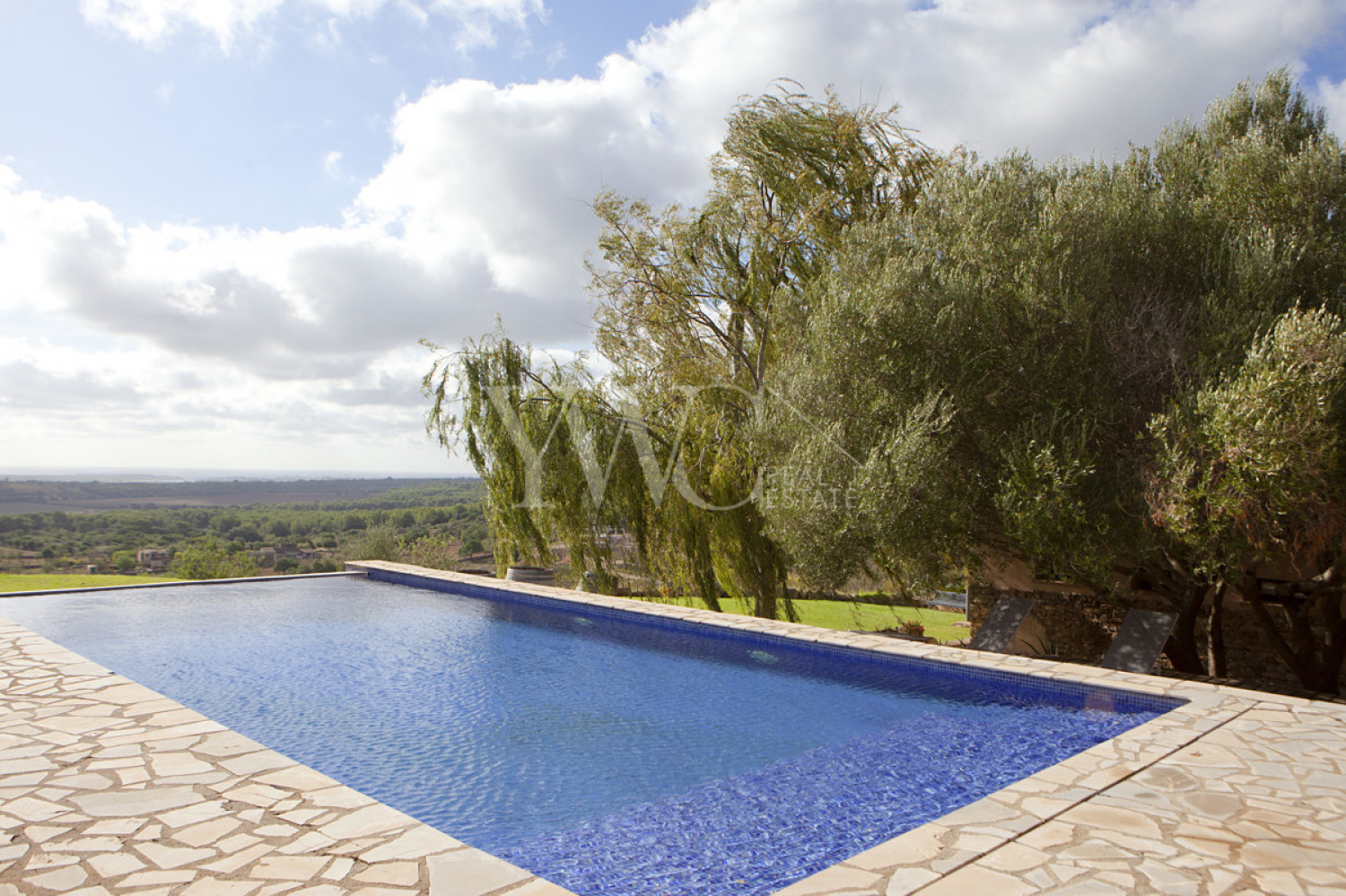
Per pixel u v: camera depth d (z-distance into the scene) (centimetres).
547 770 515
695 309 1423
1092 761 425
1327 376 611
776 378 1042
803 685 752
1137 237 834
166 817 321
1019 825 333
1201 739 470
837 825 417
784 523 898
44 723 460
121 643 944
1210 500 671
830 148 1316
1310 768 414
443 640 970
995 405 852
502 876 269
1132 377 801
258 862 279
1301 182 768
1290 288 750
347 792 354
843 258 1002
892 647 808
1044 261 827
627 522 1411
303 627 1060
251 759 399
